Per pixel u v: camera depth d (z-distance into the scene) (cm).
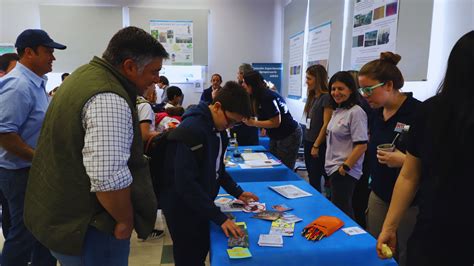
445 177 92
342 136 234
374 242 133
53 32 670
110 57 117
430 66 273
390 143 168
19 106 182
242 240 132
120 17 687
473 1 232
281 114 334
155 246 284
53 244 114
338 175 235
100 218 114
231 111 150
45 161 114
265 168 262
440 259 95
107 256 121
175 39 704
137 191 123
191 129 146
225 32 723
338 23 432
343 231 142
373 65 165
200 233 164
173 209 160
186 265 168
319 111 316
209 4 714
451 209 92
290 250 127
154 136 165
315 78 323
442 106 91
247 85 321
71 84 112
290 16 648
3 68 256
